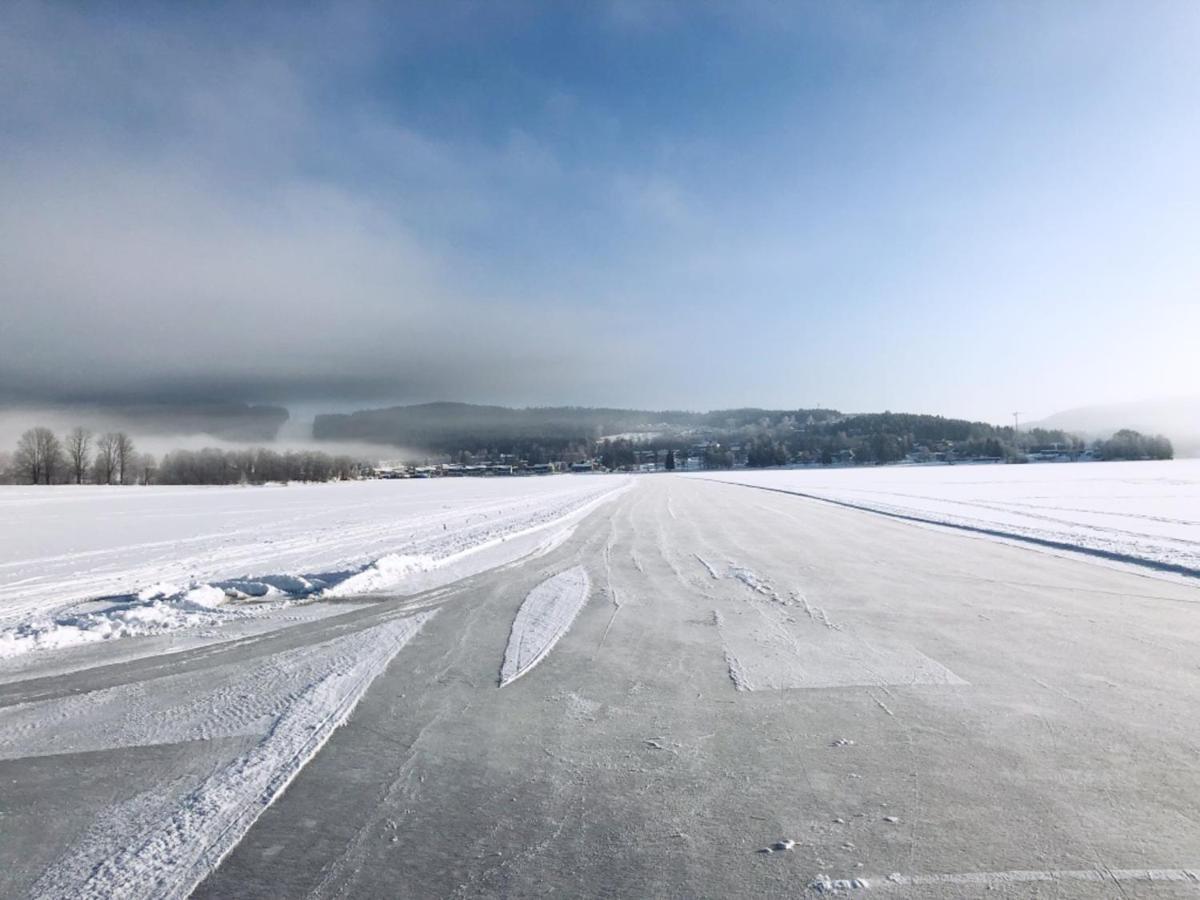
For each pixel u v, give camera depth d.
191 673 6.09
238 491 64.06
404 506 35.34
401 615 8.32
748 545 14.99
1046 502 27.61
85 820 3.53
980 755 4.14
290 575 10.33
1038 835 3.24
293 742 4.50
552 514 24.33
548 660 6.33
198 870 3.06
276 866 3.09
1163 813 3.43
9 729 4.80
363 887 2.92
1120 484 41.84
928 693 5.26
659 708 5.04
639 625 7.63
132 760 4.26
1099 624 7.41
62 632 7.29
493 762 4.16
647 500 34.97
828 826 3.36
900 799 3.61
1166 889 2.82
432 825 3.43
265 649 6.88
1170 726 4.55
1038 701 5.05
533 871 3.02
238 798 3.74
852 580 10.37
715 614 8.12
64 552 16.36
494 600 9.15
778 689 5.41
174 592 9.57
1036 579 10.28
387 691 5.52
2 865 3.12
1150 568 11.19
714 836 3.29
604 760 4.16
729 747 4.32
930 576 10.64
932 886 2.86
